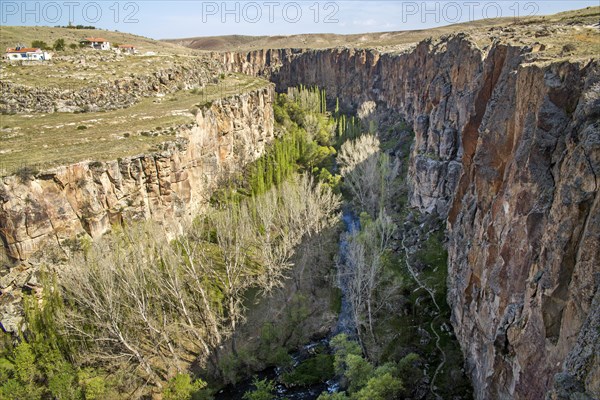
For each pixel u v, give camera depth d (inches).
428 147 3324.3
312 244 2965.1
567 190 985.5
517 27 3292.3
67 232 2309.3
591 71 1092.5
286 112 6048.2
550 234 1042.7
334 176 4247.0
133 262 2130.9
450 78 3161.9
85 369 1941.4
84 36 7815.0
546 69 1205.7
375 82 6742.1
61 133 2999.5
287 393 2041.1
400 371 1797.5
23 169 2201.0
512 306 1232.8
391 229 3004.4
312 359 2199.8
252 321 2495.1
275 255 2787.9
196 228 2915.8
